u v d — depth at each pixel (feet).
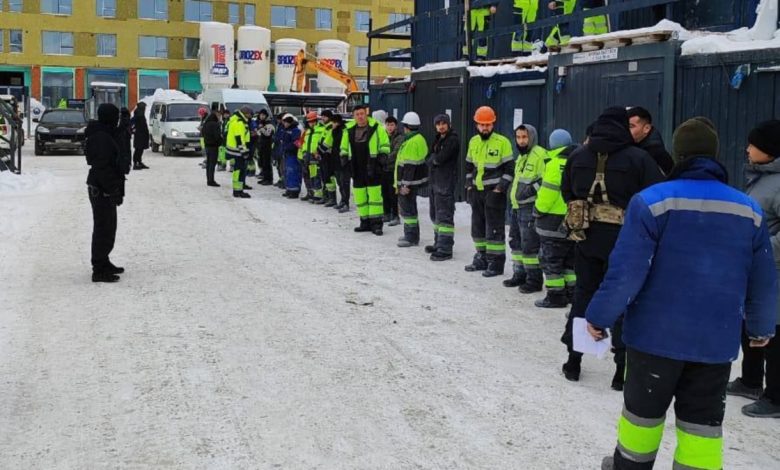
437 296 26.91
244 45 177.47
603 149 17.06
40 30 181.16
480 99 45.57
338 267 31.63
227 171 75.41
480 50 53.67
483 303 26.02
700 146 11.52
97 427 15.61
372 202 39.63
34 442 14.89
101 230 28.09
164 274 29.78
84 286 27.61
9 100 96.78
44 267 30.78
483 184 29.76
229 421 15.96
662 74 30.40
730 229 11.16
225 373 18.81
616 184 17.01
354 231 40.91
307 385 18.08
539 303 25.48
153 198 53.36
